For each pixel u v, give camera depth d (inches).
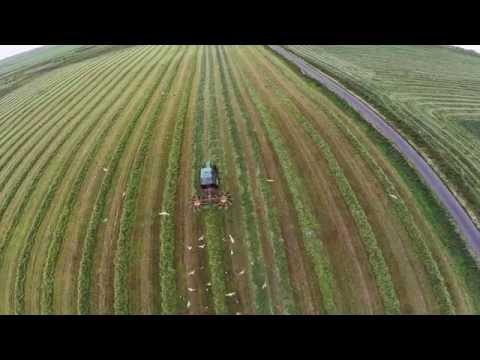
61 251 1065.5
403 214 1069.1
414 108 1593.3
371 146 1318.9
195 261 985.5
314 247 992.9
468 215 1083.9
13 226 1182.3
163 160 1311.5
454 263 962.7
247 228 1043.9
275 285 924.6
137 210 1135.0
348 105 1541.6
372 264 954.1
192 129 1444.4
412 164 1242.0
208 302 906.7
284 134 1373.0
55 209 1205.1
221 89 1708.9
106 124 1568.7
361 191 1143.6
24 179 1370.6
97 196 1213.1
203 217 1083.9
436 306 879.7
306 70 1895.9
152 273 975.0
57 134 1590.8
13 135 1681.8
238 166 1238.3
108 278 981.2
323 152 1278.3
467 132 1485.0
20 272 1032.2
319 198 1121.4
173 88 1771.7
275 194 1139.3
